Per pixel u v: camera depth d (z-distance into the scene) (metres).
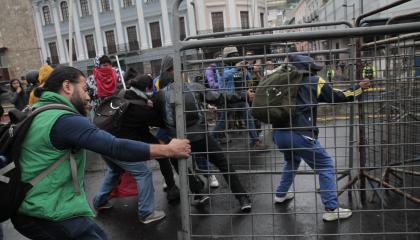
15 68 43.47
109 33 40.75
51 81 2.34
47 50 44.12
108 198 4.54
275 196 4.28
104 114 3.99
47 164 2.18
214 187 5.00
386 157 3.93
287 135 3.51
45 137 2.16
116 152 2.25
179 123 2.68
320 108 5.20
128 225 4.11
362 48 3.58
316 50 3.81
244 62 3.95
